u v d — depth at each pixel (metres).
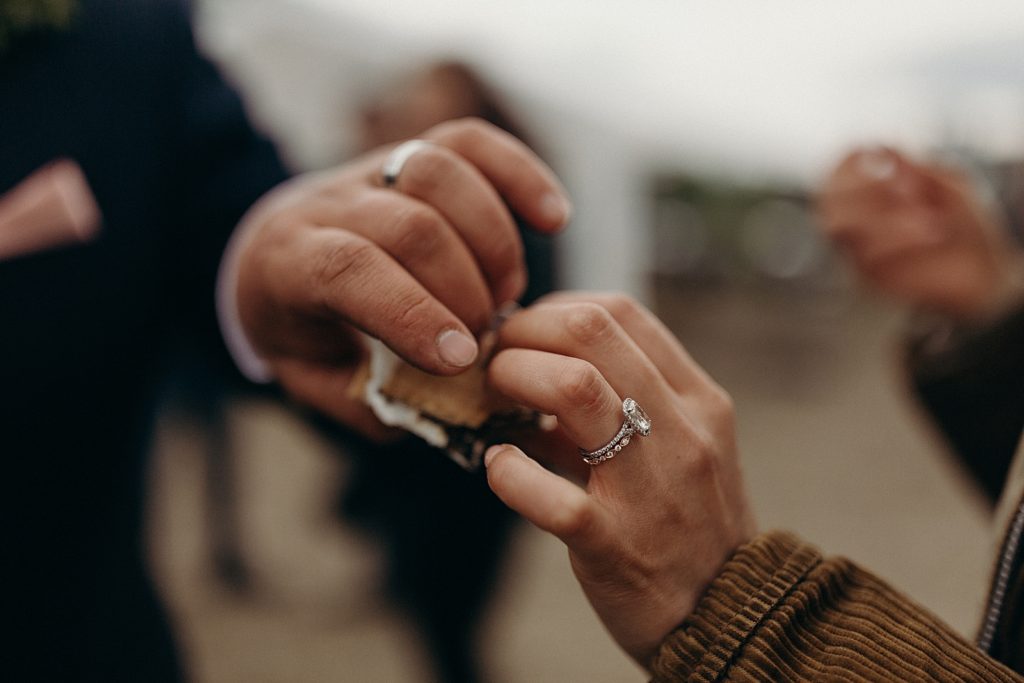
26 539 0.42
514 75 1.80
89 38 0.44
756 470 2.12
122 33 0.45
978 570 1.52
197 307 0.50
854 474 2.09
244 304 0.41
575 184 1.44
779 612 0.32
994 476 0.47
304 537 1.65
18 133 0.42
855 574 0.35
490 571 0.89
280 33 1.73
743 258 3.52
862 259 0.53
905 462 2.19
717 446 0.35
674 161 3.08
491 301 0.36
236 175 0.49
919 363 0.51
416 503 0.87
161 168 0.47
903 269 0.51
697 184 3.67
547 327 0.34
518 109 1.01
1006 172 2.88
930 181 0.52
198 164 0.49
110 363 0.44
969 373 0.47
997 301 0.48
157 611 0.48
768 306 3.39
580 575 0.34
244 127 0.50
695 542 0.34
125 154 0.45
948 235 0.51
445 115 0.94
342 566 1.53
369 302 0.34
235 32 1.63
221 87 0.50
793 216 3.69
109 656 0.45
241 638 1.28
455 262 0.34
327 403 0.43
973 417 0.47
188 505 1.75
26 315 0.41
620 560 0.33
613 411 0.32
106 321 0.44
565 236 0.94
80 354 0.43
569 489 0.31
